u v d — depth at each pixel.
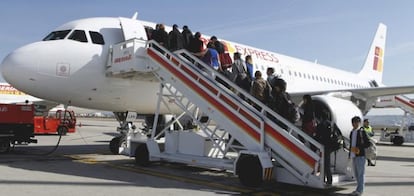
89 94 10.55
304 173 7.17
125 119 12.25
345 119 9.38
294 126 7.38
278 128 7.53
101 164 10.25
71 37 10.52
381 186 8.20
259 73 8.41
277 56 16.47
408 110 26.42
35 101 32.91
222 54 10.34
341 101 9.84
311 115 8.08
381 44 29.61
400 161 14.15
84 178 7.95
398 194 7.30
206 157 9.04
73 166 9.68
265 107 7.81
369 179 9.20
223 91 8.39
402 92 13.35
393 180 9.06
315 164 6.98
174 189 7.13
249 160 7.57
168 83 9.59
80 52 10.22
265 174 7.29
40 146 15.62
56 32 11.00
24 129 13.07
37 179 7.64
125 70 9.91
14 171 8.56
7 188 6.70
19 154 12.43
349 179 7.68
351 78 23.11
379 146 24.58
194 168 9.95
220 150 8.95
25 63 9.63
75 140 19.56
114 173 8.75
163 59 9.62
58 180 7.61
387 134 30.11
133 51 9.72
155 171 9.28
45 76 9.73
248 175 7.57
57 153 12.90
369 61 28.05
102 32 10.85
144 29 11.18
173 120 10.53
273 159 8.16
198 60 9.13
